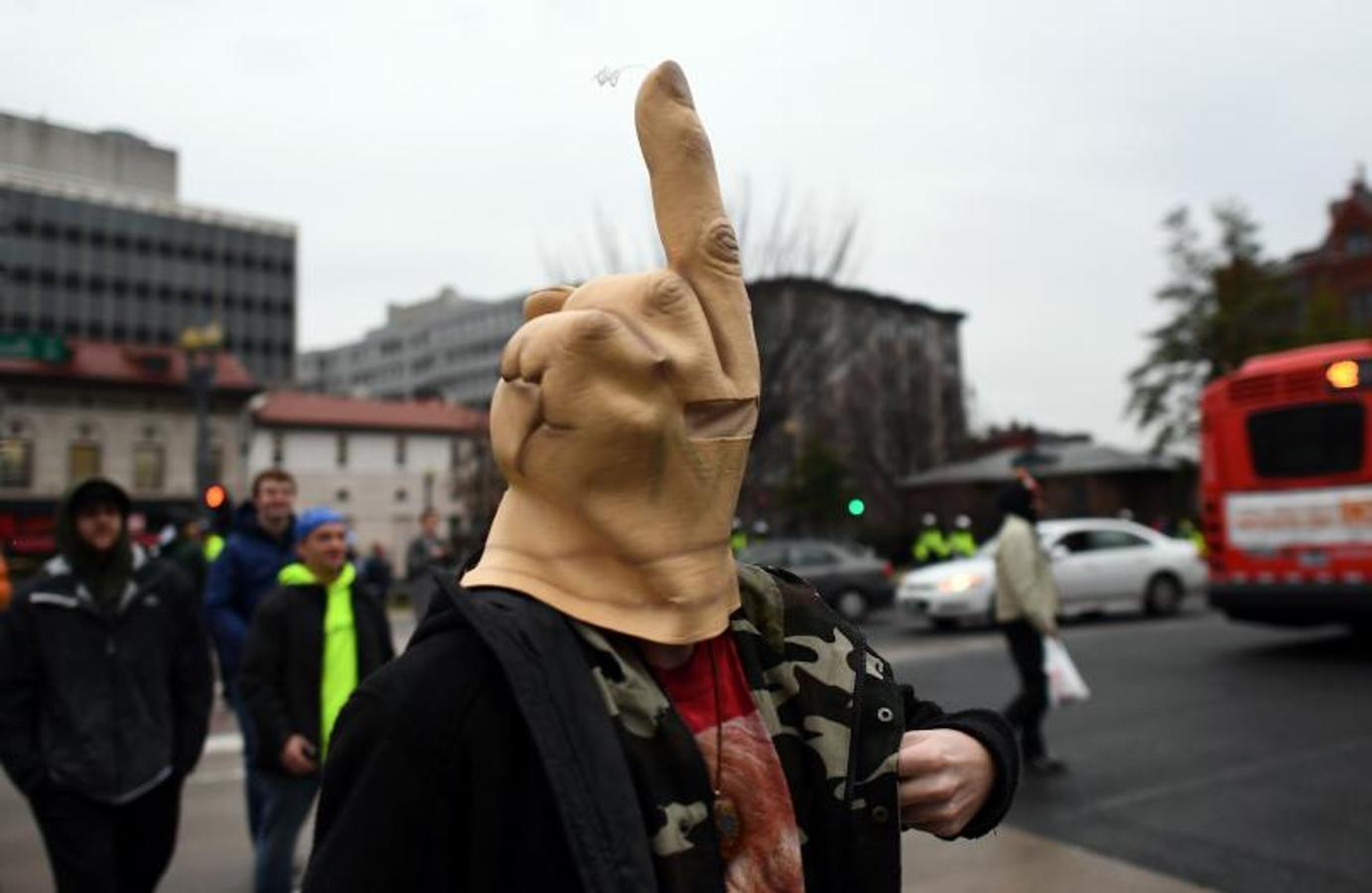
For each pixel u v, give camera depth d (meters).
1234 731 6.53
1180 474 32.25
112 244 59.06
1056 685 5.69
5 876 4.62
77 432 38.16
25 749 3.10
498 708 1.01
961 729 1.31
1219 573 9.27
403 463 50.09
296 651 3.79
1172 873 4.15
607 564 1.08
